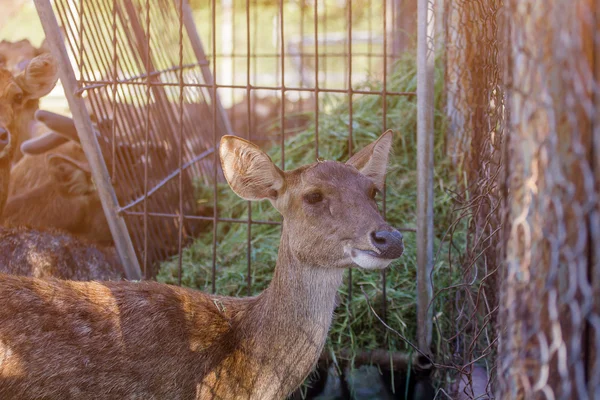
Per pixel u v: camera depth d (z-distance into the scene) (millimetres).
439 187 5309
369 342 4480
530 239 1830
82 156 5801
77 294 3266
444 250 4727
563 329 1802
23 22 13695
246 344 3359
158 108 5816
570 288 1757
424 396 4387
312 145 6027
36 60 5211
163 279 5160
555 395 1857
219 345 3340
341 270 3373
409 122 5754
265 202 5816
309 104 9539
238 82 11438
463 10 4508
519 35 1829
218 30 11852
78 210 5551
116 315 3238
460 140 4875
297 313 3334
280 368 3361
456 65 5008
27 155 6000
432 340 4387
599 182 1715
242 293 4914
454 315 4316
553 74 1738
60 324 3123
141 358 3195
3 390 2998
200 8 12320
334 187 3250
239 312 3482
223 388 3312
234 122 8312
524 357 1885
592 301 1739
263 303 3408
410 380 4426
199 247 5613
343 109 6172
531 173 1812
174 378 3240
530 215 1824
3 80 5117
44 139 5516
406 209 5258
